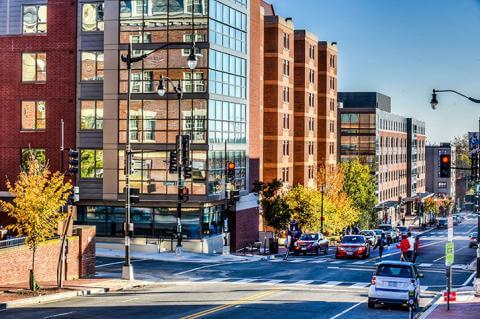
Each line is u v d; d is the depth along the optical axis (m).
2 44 62.50
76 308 30.14
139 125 60.19
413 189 178.50
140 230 60.44
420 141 188.88
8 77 62.50
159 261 52.91
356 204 101.81
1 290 34.66
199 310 29.64
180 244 55.94
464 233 117.50
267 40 84.81
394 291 30.16
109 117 60.66
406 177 173.50
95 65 61.31
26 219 34.50
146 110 60.12
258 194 72.62
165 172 59.88
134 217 60.53
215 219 63.19
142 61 60.09
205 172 59.88
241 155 67.81
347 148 137.75
